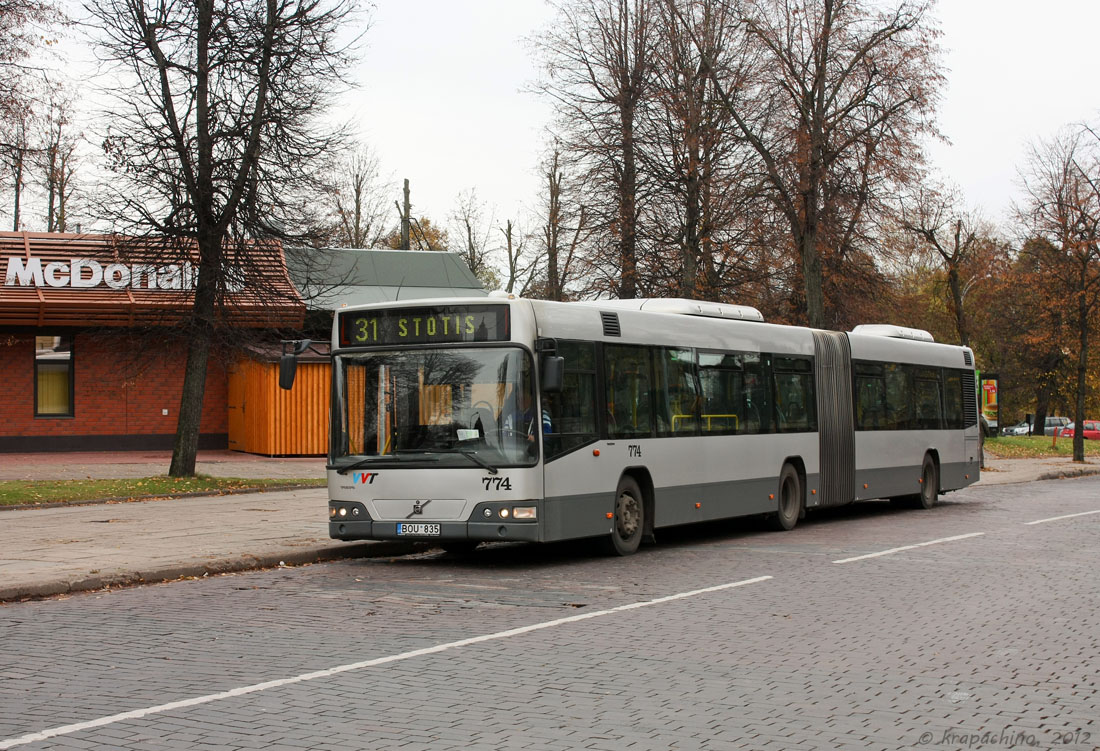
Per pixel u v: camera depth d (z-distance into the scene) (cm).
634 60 3528
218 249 2441
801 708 702
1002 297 6306
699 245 3409
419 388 1384
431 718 675
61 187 3016
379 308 1413
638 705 709
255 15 2453
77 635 954
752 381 1822
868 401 2155
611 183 3447
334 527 1406
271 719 672
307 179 2488
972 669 819
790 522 1902
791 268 3691
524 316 1361
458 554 1582
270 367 3319
